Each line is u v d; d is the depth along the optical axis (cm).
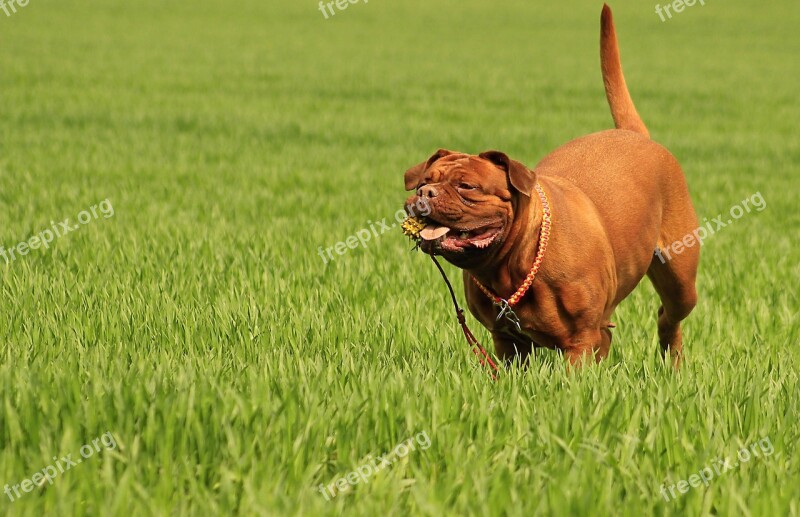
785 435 636
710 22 7588
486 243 719
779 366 809
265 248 1309
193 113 3045
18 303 968
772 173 2234
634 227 831
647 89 4056
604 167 845
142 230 1409
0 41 5056
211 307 973
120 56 4678
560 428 627
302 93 3703
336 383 697
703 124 3125
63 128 2656
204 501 543
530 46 5966
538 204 745
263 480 555
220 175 2020
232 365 760
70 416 616
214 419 612
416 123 2959
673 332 952
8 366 702
